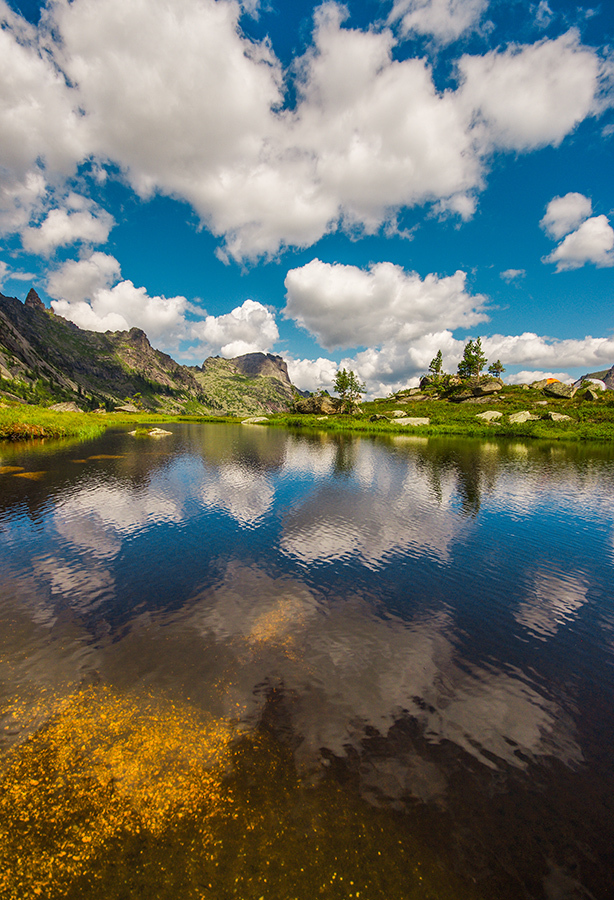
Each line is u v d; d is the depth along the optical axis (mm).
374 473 30625
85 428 62062
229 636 9125
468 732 6527
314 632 9461
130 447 43812
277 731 6332
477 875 4438
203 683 7445
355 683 7629
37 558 13500
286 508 20297
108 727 6293
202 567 13047
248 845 4629
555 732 6625
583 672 8344
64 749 5863
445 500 22688
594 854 4727
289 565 13430
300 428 86250
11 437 45406
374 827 4906
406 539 16328
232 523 17672
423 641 9305
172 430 74438
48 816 4891
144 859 4438
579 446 51281
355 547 15289
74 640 8836
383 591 11828
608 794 5500
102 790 5238
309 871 4398
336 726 6504
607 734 6629
